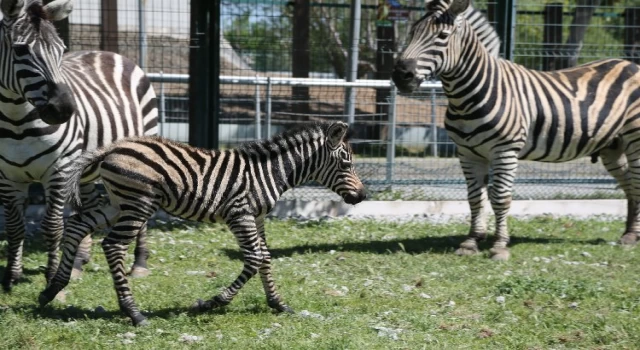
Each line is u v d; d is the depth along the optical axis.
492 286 9.29
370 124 16.88
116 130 9.78
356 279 9.55
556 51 17.52
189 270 9.91
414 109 17.97
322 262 10.45
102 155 7.42
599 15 18.91
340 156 8.19
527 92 11.26
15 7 7.76
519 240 12.20
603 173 16.83
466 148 11.15
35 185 13.32
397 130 17.83
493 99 10.78
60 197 8.75
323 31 22.94
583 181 15.33
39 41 7.75
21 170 8.66
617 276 9.89
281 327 7.47
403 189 14.68
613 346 7.19
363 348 6.89
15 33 7.77
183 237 11.74
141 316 7.47
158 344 6.86
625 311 8.30
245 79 15.02
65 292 8.52
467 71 10.73
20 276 9.11
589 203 14.42
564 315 8.11
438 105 15.71
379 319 7.89
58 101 7.71
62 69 9.23
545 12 17.89
